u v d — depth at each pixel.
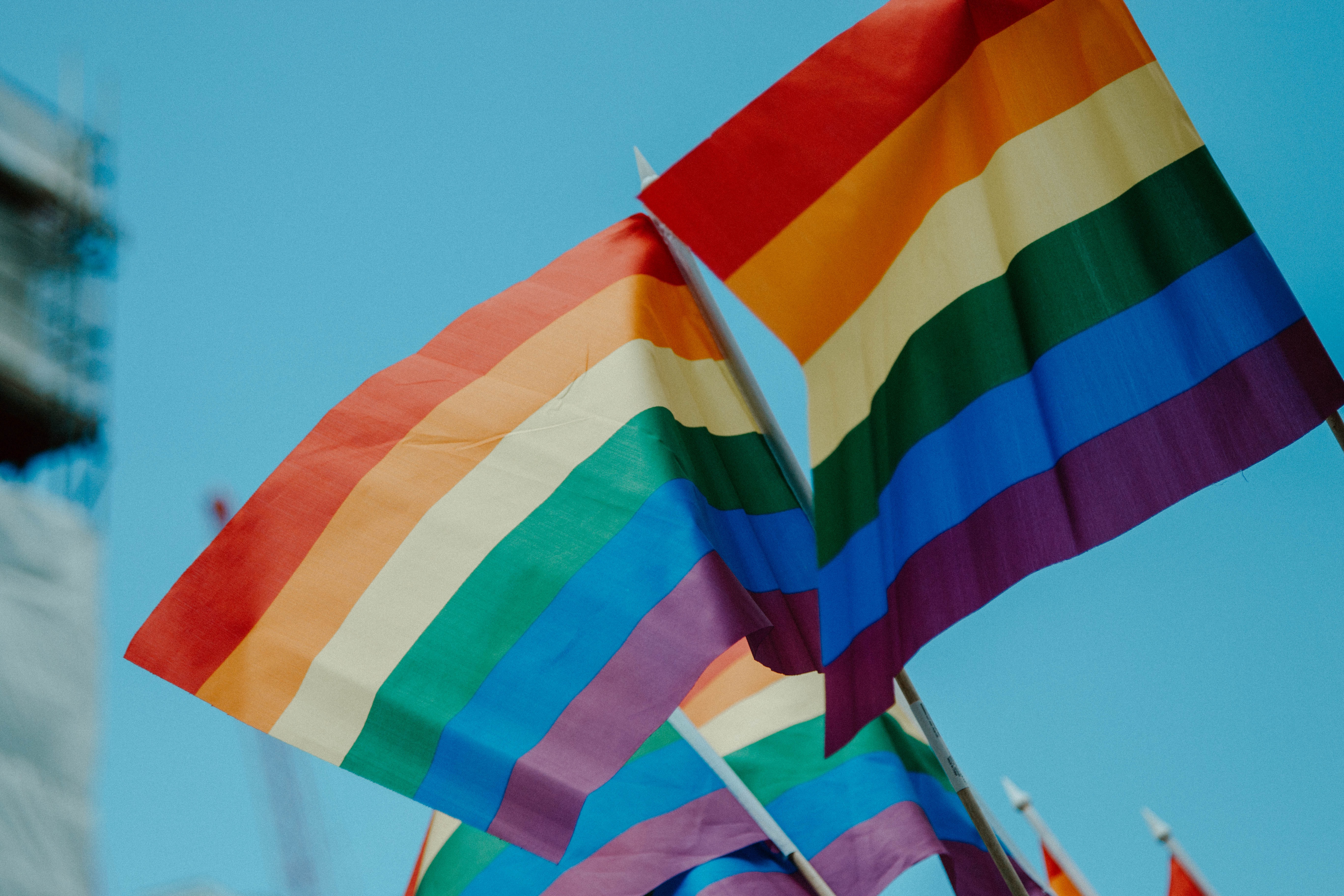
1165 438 4.85
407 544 5.86
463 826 9.45
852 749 9.57
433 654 5.53
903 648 4.75
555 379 6.24
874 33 5.65
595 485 5.80
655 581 5.41
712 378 6.56
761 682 10.38
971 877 9.14
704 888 8.80
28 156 20.48
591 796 9.30
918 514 4.93
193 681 5.66
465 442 6.14
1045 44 5.56
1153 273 5.10
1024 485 4.91
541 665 5.37
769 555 6.09
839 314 5.16
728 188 5.29
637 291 6.46
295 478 6.15
